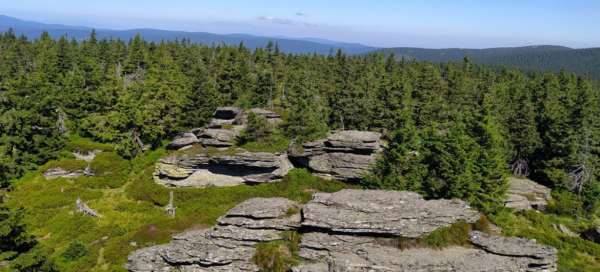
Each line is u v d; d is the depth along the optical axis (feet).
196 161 167.02
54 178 185.16
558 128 194.59
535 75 368.07
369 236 87.92
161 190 165.78
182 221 115.85
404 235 87.04
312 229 90.22
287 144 180.24
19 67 323.37
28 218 146.82
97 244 121.49
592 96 253.24
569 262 120.26
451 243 88.69
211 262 87.81
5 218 93.45
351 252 85.51
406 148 138.92
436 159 136.36
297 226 91.25
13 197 165.27
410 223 88.84
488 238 88.94
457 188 122.83
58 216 147.64
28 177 186.09
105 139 221.25
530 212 153.07
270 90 270.26
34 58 343.46
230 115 221.05
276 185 163.73
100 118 230.48
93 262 111.04
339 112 237.66
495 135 143.13
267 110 229.04
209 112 237.66
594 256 127.13
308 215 89.35
